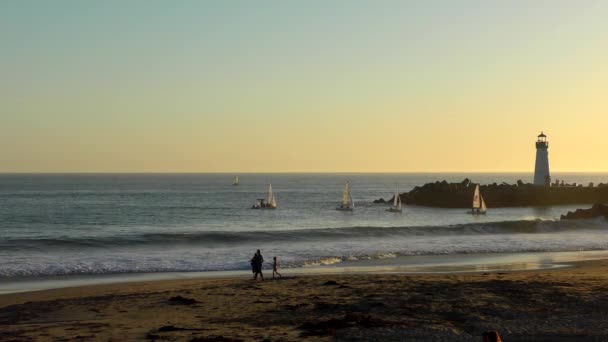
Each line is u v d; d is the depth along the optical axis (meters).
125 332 18.05
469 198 113.94
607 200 120.50
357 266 36.25
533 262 38.16
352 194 169.88
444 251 43.47
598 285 25.33
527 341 16.75
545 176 123.19
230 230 65.25
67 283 30.02
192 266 35.81
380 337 16.97
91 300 23.81
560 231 62.56
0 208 99.38
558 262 38.12
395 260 39.03
